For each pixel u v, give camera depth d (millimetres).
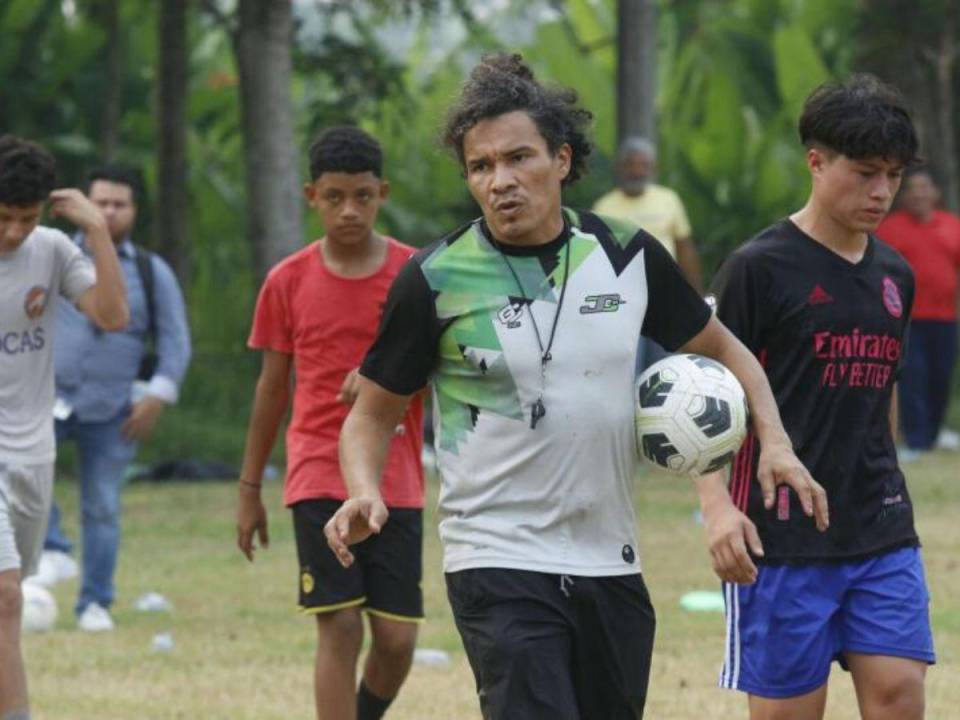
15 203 16922
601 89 59031
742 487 13906
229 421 50188
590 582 12180
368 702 17703
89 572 25172
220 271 56781
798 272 13875
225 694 20734
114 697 20531
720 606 25859
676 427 12352
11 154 16984
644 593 12492
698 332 12664
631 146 41250
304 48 49531
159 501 39688
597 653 12336
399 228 57312
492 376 12180
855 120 13539
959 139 62500
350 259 17500
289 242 44031
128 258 24984
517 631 12023
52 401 17781
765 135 57938
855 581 13750
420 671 21859
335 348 17359
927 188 46281
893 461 14016
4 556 16203
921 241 46375
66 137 58031
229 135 62250
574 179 12625
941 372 46812
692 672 21547
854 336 13828
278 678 21656
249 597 27609
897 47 53562
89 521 25094
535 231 12242
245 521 18062
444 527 12516
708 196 59031
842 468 13773
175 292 25141
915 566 13859
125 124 60594
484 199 12102
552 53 59594
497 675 12047
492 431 12203
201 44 66188
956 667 21438
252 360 52250
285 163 44031
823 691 13914
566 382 12148
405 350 12414
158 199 51250
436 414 12586
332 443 17344
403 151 59312
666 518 35469
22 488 17469
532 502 12180
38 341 17547
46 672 21984
